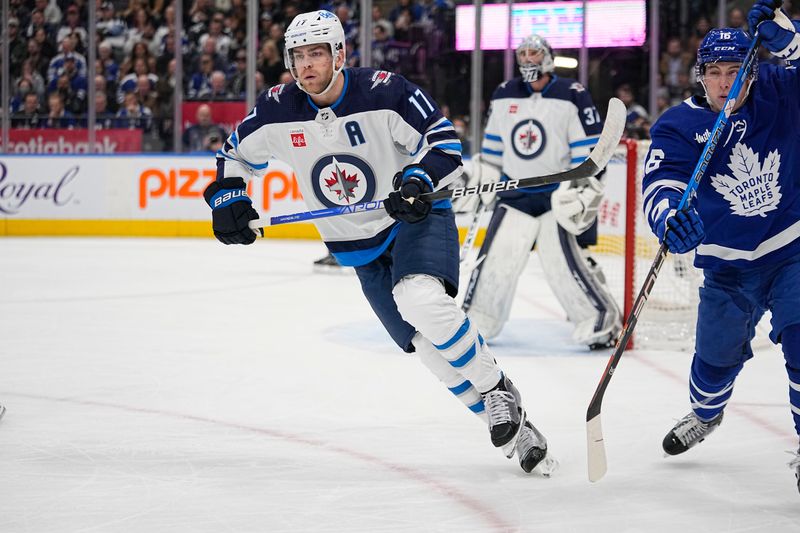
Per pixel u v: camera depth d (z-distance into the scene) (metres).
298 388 9.73
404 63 27.73
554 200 11.66
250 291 17.45
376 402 9.14
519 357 11.66
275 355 11.53
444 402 9.13
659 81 26.44
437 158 6.42
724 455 7.38
